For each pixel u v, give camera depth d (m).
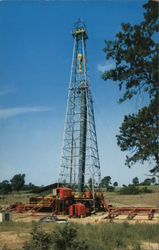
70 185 40.06
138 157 13.50
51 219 22.11
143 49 12.71
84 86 41.06
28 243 10.57
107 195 76.38
